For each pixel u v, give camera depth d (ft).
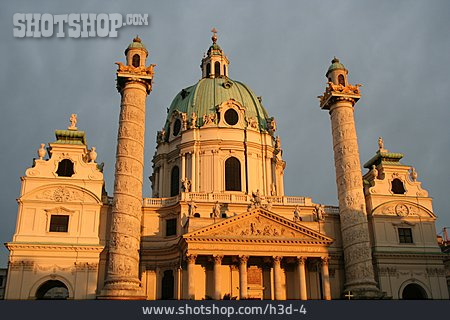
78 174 189.67
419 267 203.10
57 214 182.50
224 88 251.60
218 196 208.13
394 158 226.58
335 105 195.83
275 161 243.19
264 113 256.93
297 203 213.05
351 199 184.24
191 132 234.99
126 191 163.22
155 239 200.85
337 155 192.03
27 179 184.34
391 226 207.72
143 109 176.04
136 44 182.80
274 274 179.52
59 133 196.13
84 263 177.78
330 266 201.46
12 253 173.88
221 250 177.27
